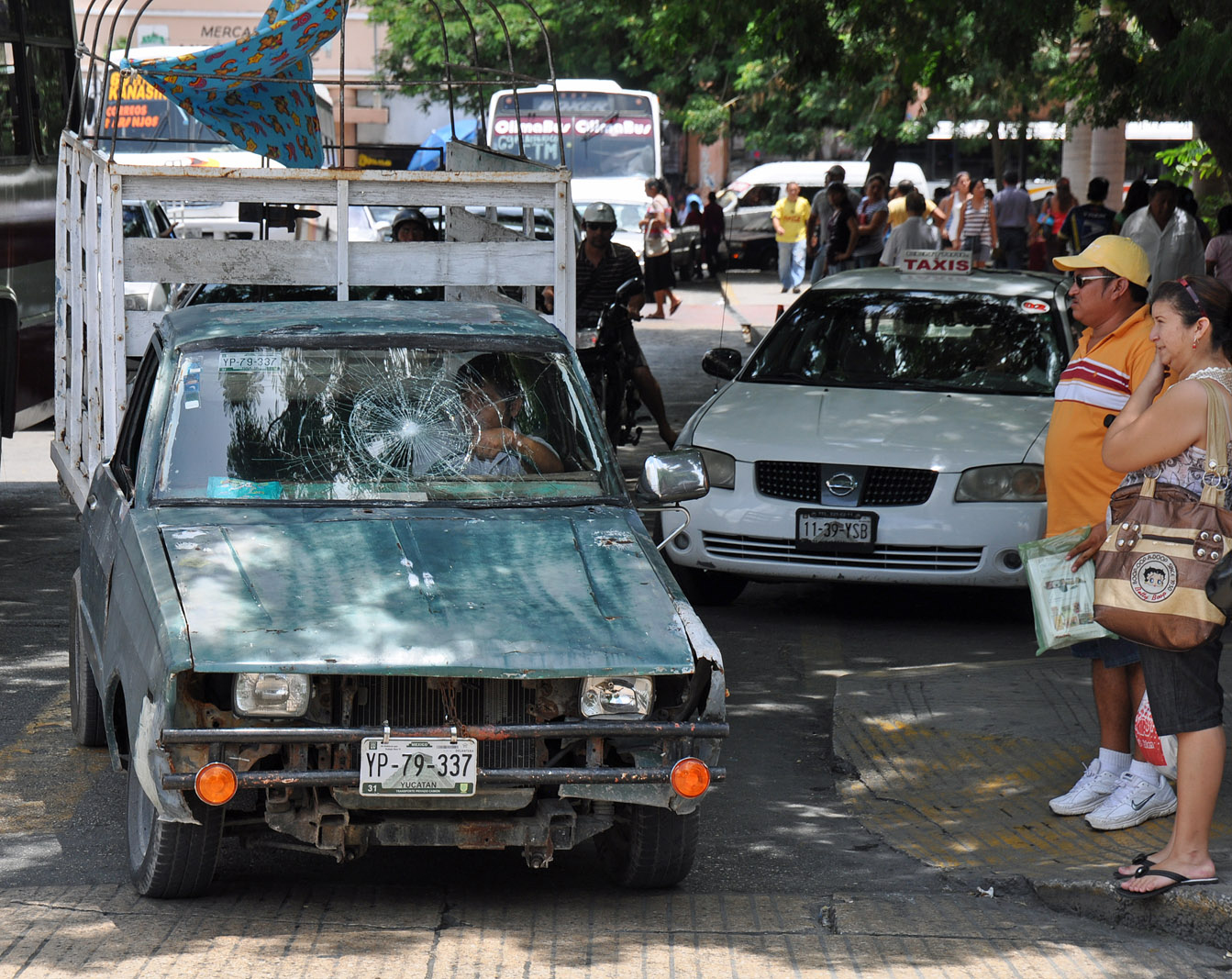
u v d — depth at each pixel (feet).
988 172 163.22
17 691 28.71
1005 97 131.03
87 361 29.71
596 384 46.88
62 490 32.04
